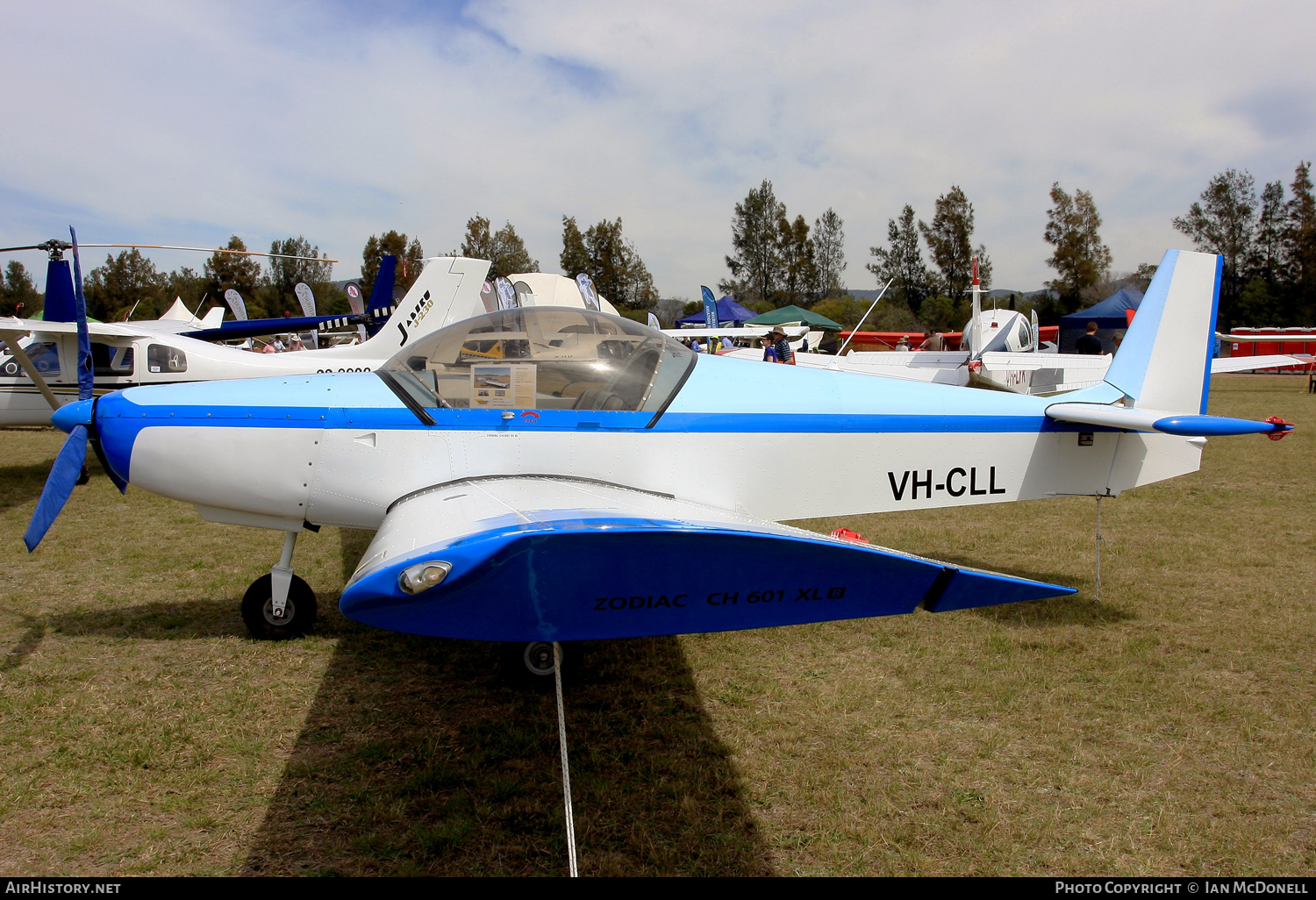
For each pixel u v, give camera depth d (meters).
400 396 3.58
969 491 4.04
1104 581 4.77
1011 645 3.78
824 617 2.35
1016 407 4.07
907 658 3.64
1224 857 2.23
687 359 3.82
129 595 4.45
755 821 2.41
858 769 2.70
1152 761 2.74
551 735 2.91
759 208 66.38
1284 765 2.71
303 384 3.66
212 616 4.13
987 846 2.29
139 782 2.55
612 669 3.52
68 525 6.11
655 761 2.73
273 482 3.59
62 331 7.67
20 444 10.01
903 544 5.68
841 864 2.21
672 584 2.26
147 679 3.35
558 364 3.60
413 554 2.18
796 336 23.42
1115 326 29.89
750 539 2.21
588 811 2.44
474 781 2.59
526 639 2.27
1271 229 50.78
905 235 60.62
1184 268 4.30
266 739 2.85
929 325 53.88
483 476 3.52
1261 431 3.49
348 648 3.72
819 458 3.82
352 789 2.53
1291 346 33.81
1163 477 4.25
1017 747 2.84
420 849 2.23
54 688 3.24
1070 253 52.28
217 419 3.57
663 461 3.65
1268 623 4.05
